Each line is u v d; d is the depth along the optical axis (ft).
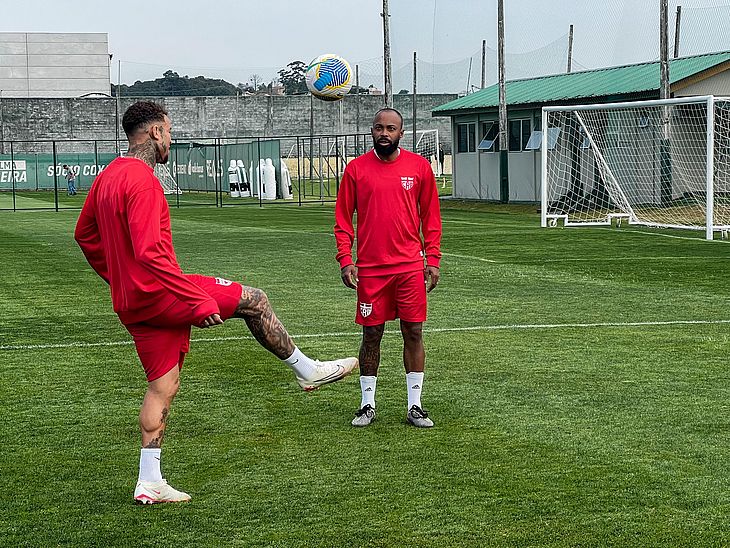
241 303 15.88
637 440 17.99
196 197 144.56
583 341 27.66
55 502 15.12
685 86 92.68
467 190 121.19
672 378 22.97
